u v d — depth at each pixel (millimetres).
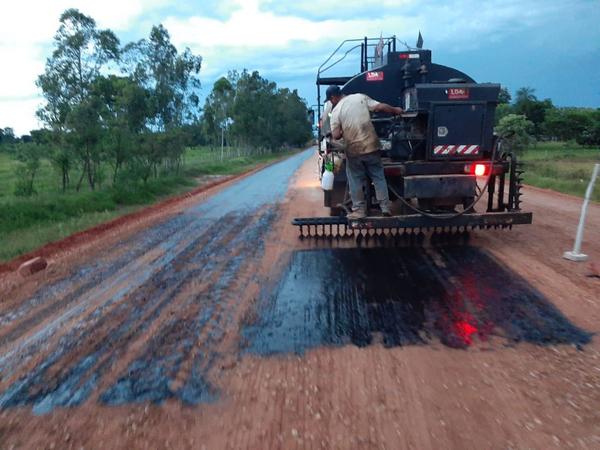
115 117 17875
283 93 80438
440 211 7395
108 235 9891
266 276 6320
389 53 8711
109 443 3039
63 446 3037
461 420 3102
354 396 3424
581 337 4230
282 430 3070
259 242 8297
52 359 4258
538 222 9406
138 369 3977
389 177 7133
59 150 16234
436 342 4223
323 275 6254
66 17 15508
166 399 3508
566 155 41500
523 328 4445
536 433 2947
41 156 16312
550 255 6844
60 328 4961
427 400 3340
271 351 4180
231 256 7449
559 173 20594
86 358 4238
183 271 6773
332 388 3541
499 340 4223
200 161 38312
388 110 6551
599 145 56125
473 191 6840
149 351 4301
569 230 8602
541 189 15727
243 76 45562
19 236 10078
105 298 5816
